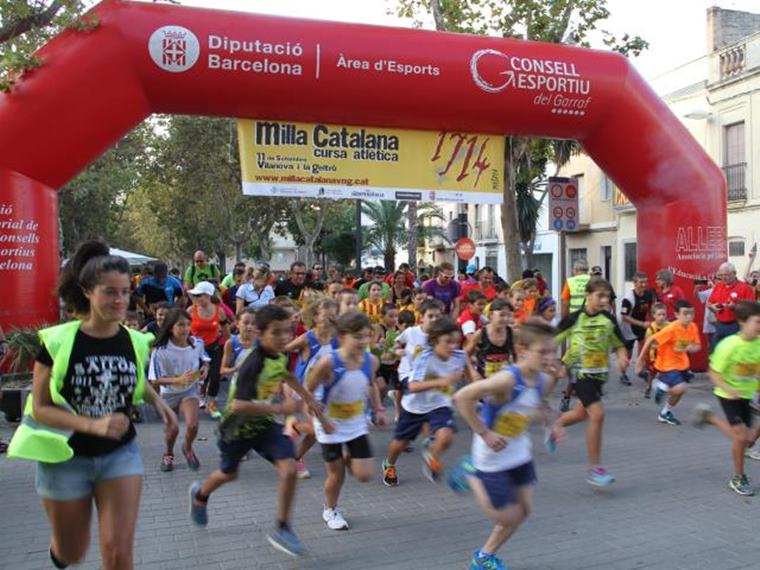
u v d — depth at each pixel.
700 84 22.02
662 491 5.82
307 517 5.23
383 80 9.90
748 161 19.91
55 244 9.35
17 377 8.66
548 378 4.12
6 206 8.73
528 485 4.06
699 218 11.38
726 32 22.33
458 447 7.41
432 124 10.60
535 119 10.82
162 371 6.29
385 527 5.01
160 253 53.50
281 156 10.24
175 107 9.62
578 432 8.07
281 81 9.55
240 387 4.39
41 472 3.03
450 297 10.55
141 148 28.95
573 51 10.91
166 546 4.66
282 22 9.57
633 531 4.89
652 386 10.17
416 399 5.80
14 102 8.77
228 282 12.81
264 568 4.29
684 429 8.21
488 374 6.75
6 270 8.80
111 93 9.05
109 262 2.99
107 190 28.78
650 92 11.27
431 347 5.70
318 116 10.10
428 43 10.12
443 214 44.06
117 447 3.11
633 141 11.21
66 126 8.91
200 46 9.16
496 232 38.00
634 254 26.00
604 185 28.25
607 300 5.96
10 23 9.88
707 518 5.16
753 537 4.77
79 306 3.11
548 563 4.33
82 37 8.95
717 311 9.83
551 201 11.01
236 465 4.59
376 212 38.69
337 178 10.48
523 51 10.57
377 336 8.23
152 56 9.05
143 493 5.85
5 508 5.45
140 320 10.47
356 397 4.87
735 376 5.74
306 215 37.69
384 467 6.14
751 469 6.49
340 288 8.67
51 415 2.94
